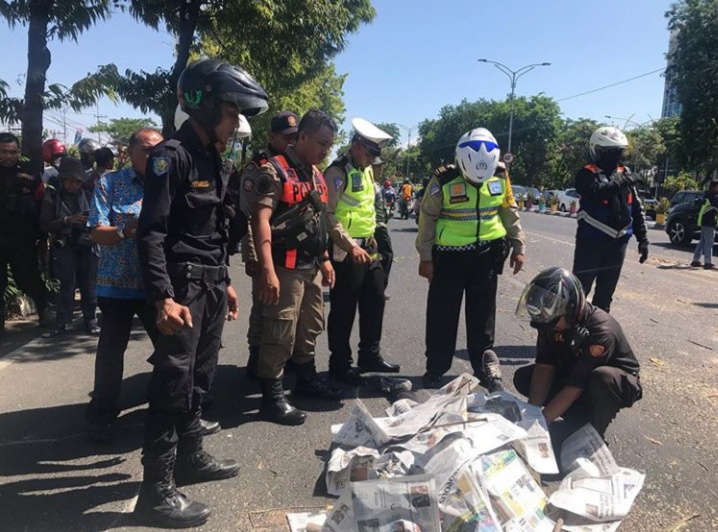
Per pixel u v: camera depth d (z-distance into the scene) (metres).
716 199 10.91
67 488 2.88
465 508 2.29
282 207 3.47
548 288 3.10
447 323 4.23
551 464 2.83
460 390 3.08
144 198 2.44
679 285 8.91
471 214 4.09
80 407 3.84
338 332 4.29
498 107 61.19
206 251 2.70
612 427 3.69
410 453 2.65
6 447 3.29
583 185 4.99
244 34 8.37
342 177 4.11
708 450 3.42
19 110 6.31
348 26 10.70
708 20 23.14
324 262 3.89
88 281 5.39
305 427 3.61
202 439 3.10
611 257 5.08
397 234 15.84
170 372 2.54
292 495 2.85
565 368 3.38
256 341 4.32
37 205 5.34
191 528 2.58
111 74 6.26
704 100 23.78
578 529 2.53
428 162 76.06
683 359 5.10
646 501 2.88
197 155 2.59
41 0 5.99
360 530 2.20
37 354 4.86
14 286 5.96
